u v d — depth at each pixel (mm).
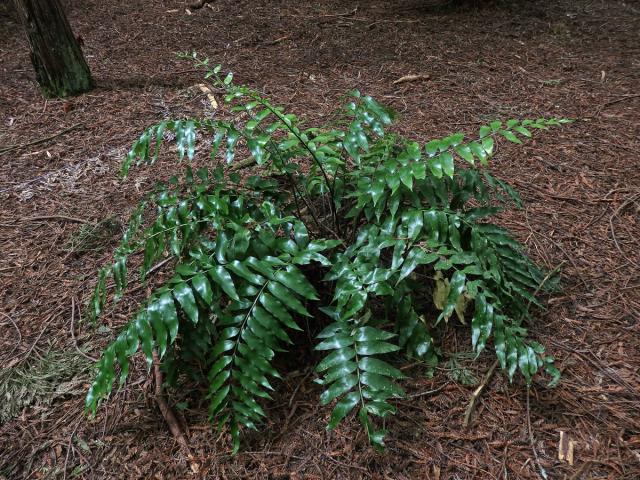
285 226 2664
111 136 4871
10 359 2883
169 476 2322
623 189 3938
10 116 5289
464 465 2279
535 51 6512
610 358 2688
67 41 5426
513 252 2824
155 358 2783
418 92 5516
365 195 2553
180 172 4316
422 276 2932
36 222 3889
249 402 2238
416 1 8289
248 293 2279
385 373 2174
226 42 6922
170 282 2312
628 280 3141
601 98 5320
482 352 2721
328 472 2297
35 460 2426
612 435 2355
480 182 2891
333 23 7473
